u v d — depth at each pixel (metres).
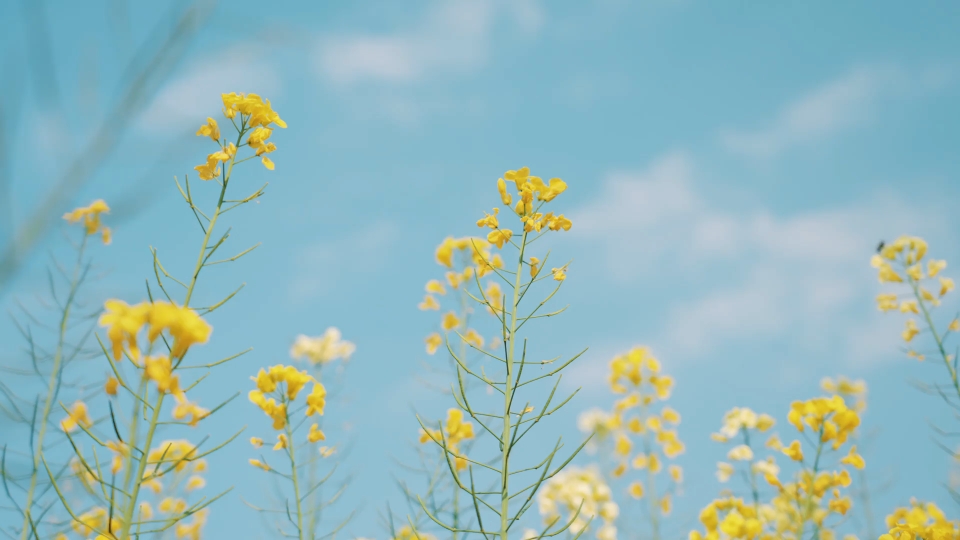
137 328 1.21
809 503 1.51
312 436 1.45
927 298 1.72
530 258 1.35
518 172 1.36
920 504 1.62
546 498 1.83
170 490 1.52
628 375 2.01
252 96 1.33
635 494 1.83
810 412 1.51
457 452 1.54
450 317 1.67
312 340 1.68
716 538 1.63
